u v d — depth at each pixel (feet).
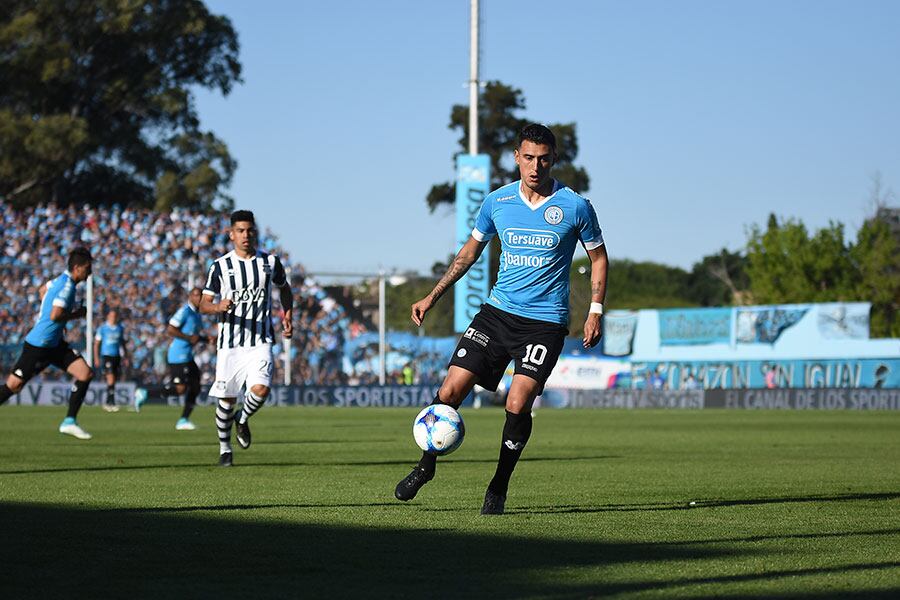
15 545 23.75
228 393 48.57
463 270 31.99
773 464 52.80
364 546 23.88
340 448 63.00
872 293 256.73
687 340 200.03
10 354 149.07
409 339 172.24
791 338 192.75
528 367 30.07
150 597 18.26
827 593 18.76
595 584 19.43
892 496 37.27
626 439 76.69
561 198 30.48
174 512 30.07
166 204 231.91
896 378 185.06
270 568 21.04
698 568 21.24
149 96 233.55
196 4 230.48
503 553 22.99
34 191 220.84
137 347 158.30
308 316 168.35
